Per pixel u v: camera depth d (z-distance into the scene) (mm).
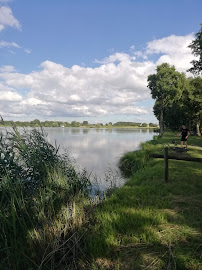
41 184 4848
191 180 6844
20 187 4316
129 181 7582
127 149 20547
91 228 3949
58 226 3857
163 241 3375
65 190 5418
